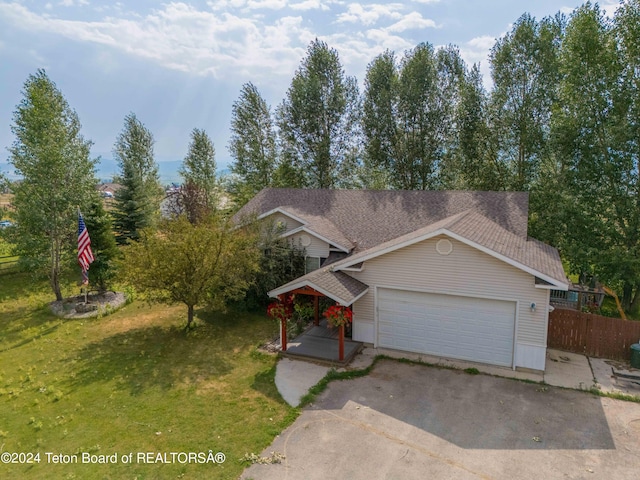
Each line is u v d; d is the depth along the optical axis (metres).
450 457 7.91
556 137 19.14
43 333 15.27
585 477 7.36
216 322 16.08
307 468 7.63
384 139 32.34
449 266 12.23
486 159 28.89
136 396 10.47
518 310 11.55
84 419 9.45
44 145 18.17
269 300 17.72
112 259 18.84
